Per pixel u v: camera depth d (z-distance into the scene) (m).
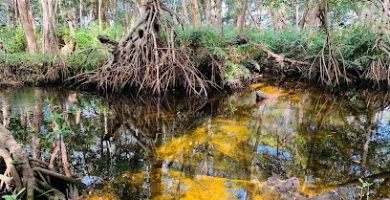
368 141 5.15
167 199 3.28
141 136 5.38
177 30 9.05
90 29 13.59
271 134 5.45
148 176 3.81
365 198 3.31
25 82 9.62
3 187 2.89
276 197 3.31
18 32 13.33
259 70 11.41
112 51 8.77
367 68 9.56
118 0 20.73
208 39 9.08
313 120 6.35
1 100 7.86
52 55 9.96
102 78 8.62
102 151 4.65
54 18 12.62
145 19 8.51
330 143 5.05
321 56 9.66
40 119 6.22
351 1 10.44
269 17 21.09
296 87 9.70
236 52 9.62
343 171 4.03
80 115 6.70
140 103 7.89
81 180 3.64
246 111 7.03
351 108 7.39
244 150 4.72
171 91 8.71
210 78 8.98
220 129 5.74
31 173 3.03
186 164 4.19
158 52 8.50
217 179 3.74
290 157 4.47
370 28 10.75
